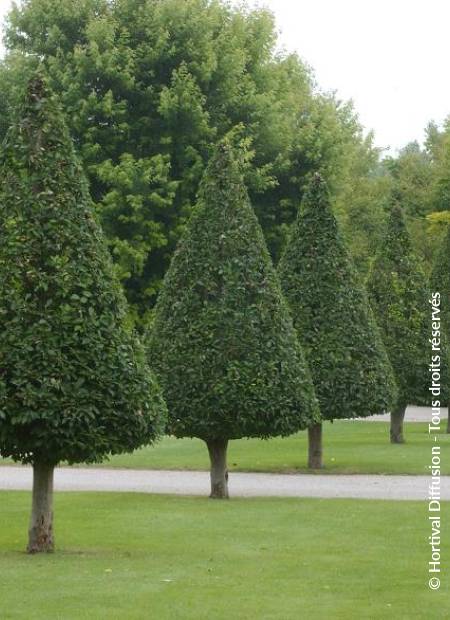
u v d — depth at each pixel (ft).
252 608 35.09
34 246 43.32
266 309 62.85
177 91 119.96
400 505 59.36
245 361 61.77
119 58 119.65
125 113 119.75
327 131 136.46
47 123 44.86
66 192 44.37
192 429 61.67
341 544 47.29
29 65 122.62
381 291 100.83
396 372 99.09
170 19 122.01
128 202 116.78
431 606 35.73
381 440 103.60
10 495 64.03
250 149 128.77
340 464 81.97
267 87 135.23
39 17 124.36
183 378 61.87
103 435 43.47
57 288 43.16
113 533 50.08
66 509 57.57
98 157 119.75
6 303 42.75
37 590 37.29
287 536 49.24
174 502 60.49
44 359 42.39
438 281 115.44
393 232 101.81
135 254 116.06
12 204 43.88
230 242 63.26
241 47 130.41
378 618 33.96
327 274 80.28
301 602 36.01
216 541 48.01
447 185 175.22
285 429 62.18
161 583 38.78
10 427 42.47
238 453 91.35
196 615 34.01
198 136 121.80
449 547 46.73
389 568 42.06
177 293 63.46
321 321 79.97
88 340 43.14
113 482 70.85
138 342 45.21
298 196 134.62
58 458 43.73
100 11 124.88
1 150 44.83
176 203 122.31
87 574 40.19
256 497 63.16
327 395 79.20
